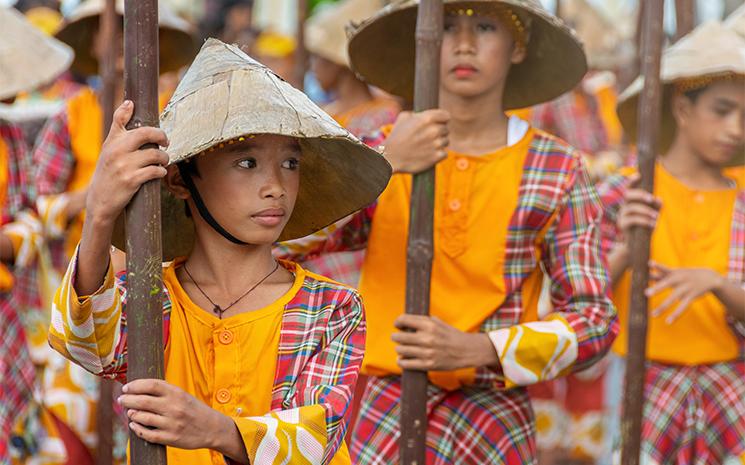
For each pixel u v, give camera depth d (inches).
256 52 583.8
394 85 286.2
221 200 192.1
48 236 341.7
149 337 174.7
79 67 399.2
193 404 175.2
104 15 326.3
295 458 181.9
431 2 235.9
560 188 255.1
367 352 256.8
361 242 263.3
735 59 309.7
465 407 254.8
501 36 256.8
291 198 195.0
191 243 211.8
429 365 237.6
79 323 180.9
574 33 264.2
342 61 477.1
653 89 275.4
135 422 174.1
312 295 197.3
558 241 255.9
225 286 197.2
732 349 307.4
